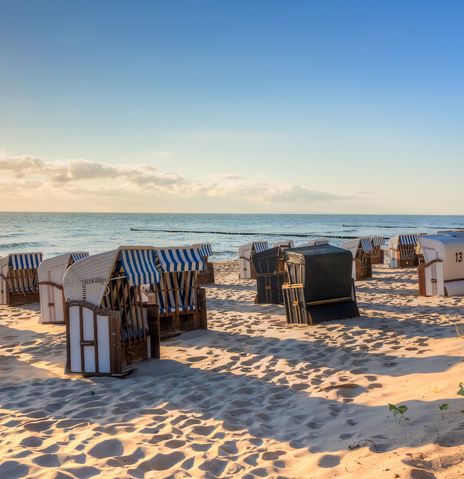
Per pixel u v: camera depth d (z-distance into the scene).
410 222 169.75
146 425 5.28
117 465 4.25
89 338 7.54
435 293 13.57
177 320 10.51
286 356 8.26
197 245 20.39
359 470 3.81
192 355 8.73
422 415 4.77
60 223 126.88
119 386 6.94
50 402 6.26
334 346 8.66
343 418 5.22
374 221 187.12
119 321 7.45
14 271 15.95
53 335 10.91
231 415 5.57
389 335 9.14
